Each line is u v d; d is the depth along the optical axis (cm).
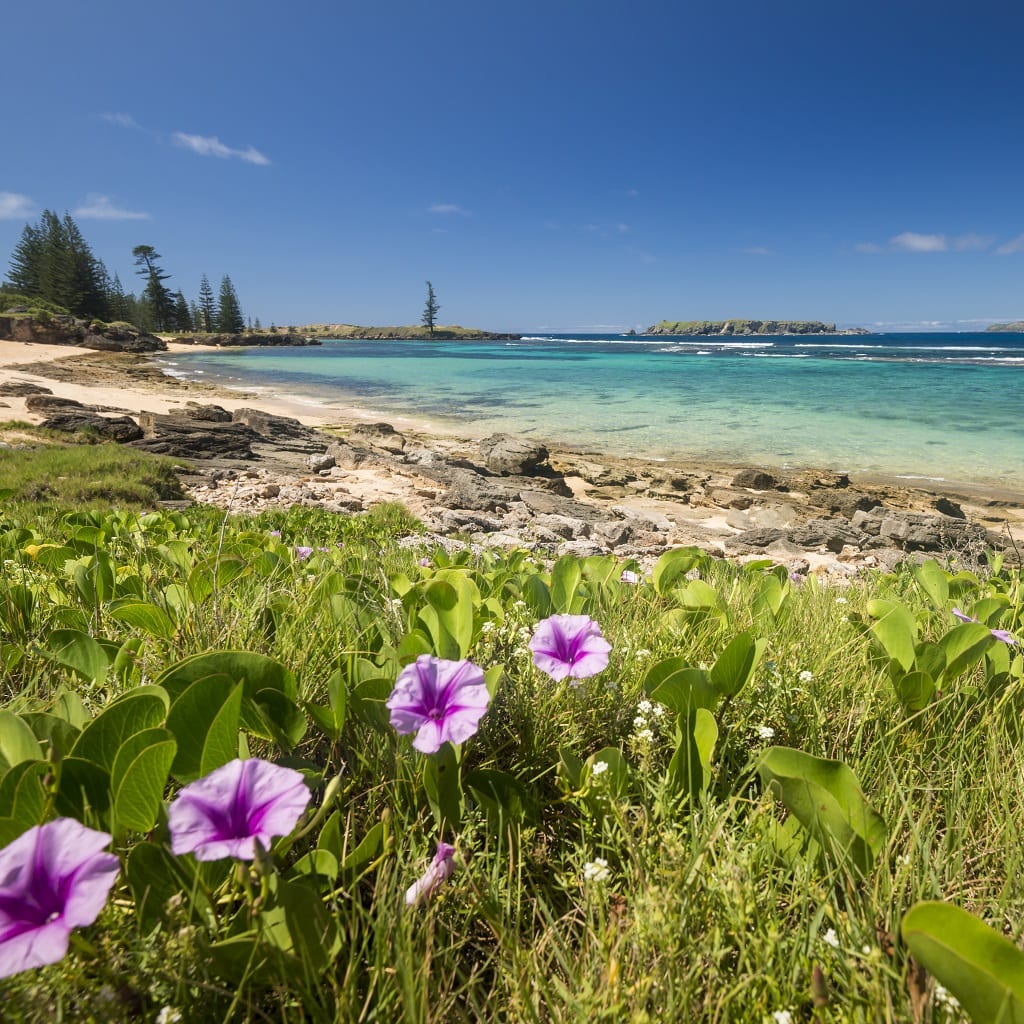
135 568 357
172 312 12775
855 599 437
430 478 1667
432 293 19200
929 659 230
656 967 112
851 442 2400
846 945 118
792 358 7912
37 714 152
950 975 93
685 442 2459
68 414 2002
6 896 89
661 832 145
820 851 139
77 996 103
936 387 4144
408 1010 103
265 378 5328
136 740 129
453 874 135
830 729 209
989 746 194
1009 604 367
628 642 244
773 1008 113
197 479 1479
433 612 223
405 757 164
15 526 532
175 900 114
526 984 115
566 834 166
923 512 1473
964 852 153
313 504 1270
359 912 126
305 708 181
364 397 3981
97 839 94
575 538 1196
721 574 448
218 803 104
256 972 108
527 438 2558
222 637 231
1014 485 1752
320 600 289
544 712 195
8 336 7744
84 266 10112
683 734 172
